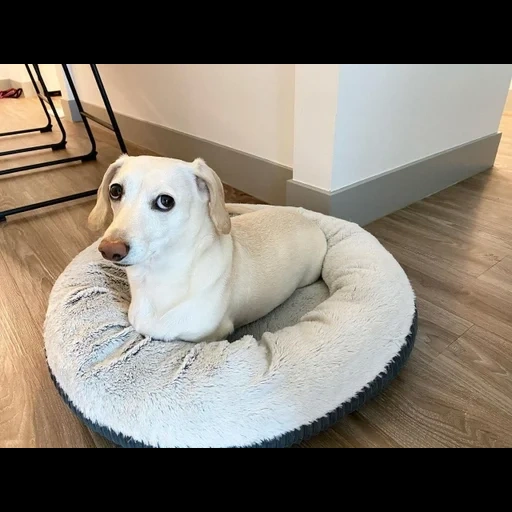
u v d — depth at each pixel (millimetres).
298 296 1312
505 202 2031
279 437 851
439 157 2064
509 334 1210
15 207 2062
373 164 1778
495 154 2461
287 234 1228
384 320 1027
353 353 943
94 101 3449
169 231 890
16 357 1152
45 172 2508
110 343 983
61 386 940
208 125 2312
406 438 918
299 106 1641
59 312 1081
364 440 915
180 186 899
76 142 3076
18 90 4930
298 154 1736
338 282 1214
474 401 1003
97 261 1268
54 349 991
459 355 1137
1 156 2785
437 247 1658
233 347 939
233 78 2010
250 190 2174
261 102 1923
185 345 980
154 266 956
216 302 1007
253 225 1218
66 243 1722
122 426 850
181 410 838
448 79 1914
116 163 978
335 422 906
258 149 2053
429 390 1034
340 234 1393
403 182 1930
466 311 1304
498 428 936
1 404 1016
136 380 887
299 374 887
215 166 2355
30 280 1480
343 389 914
